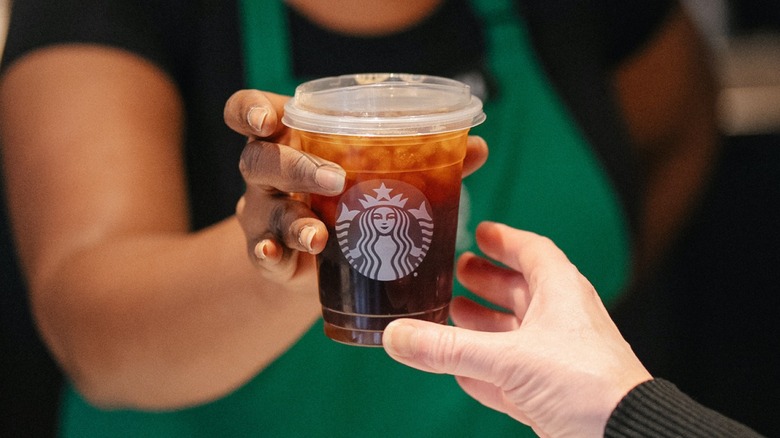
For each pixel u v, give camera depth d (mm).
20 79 978
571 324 700
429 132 691
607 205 1074
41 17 986
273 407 1013
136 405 975
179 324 878
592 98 1103
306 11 1027
